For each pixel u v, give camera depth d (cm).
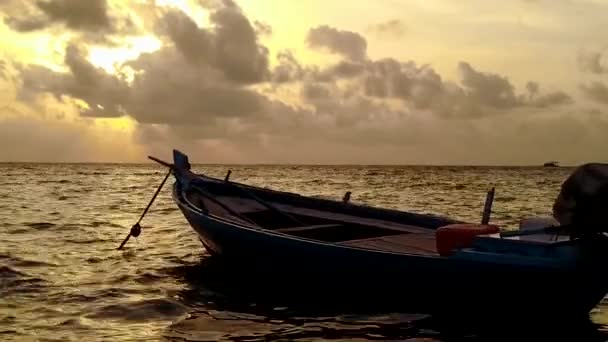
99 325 816
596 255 742
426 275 848
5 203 3250
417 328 813
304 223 1204
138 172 13225
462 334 785
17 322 822
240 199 1337
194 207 1134
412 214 1194
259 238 980
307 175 11481
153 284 1078
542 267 764
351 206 1270
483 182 7731
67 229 1973
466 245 828
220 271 1182
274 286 1035
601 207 727
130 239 1714
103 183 6575
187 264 1285
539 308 812
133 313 876
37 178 8125
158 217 2461
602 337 780
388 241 1035
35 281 1087
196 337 768
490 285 812
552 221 818
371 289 909
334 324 830
